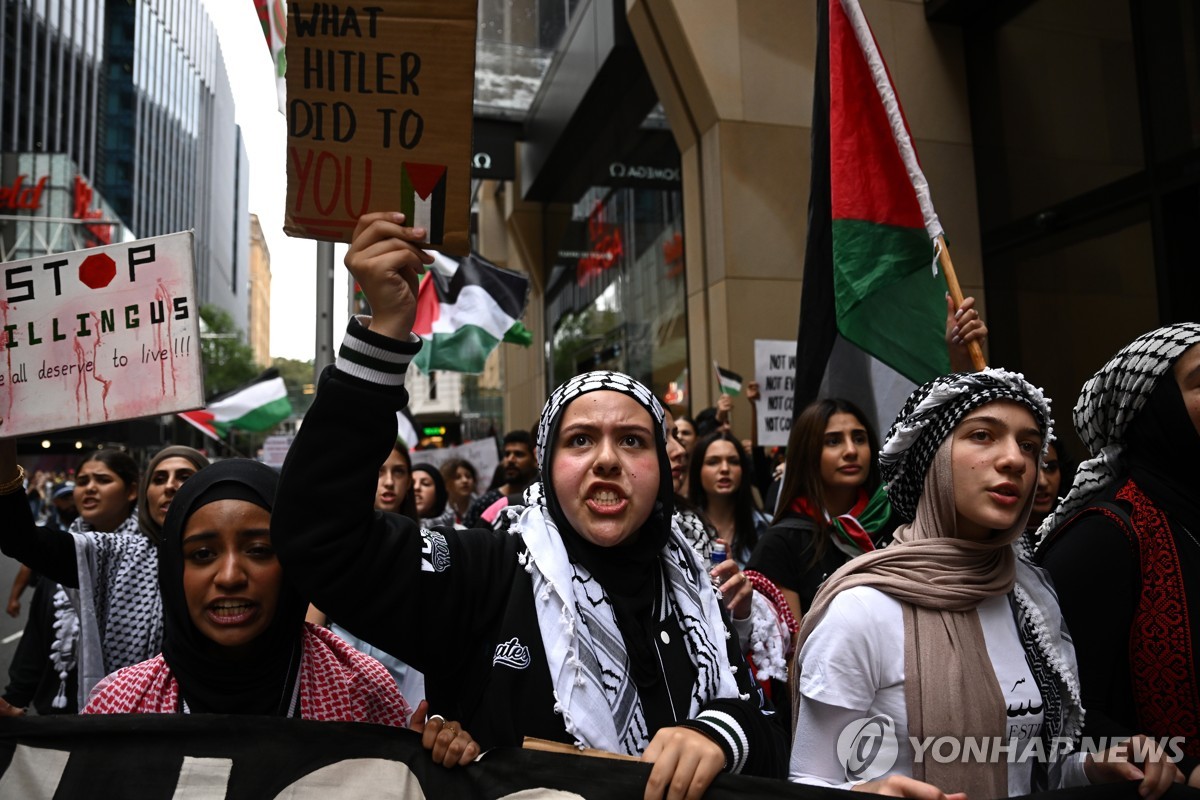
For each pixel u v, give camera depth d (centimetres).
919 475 185
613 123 1298
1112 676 188
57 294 194
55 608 318
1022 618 177
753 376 840
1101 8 747
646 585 170
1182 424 194
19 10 5203
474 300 717
